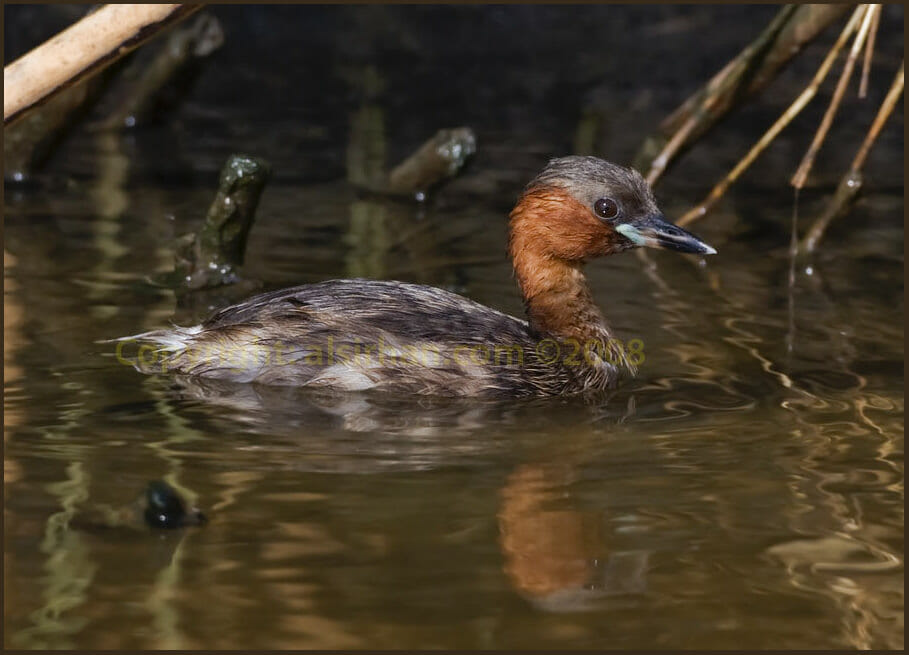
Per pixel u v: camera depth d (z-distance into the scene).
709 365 12.62
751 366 12.59
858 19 14.58
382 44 26.25
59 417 10.88
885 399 11.67
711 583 8.41
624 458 10.35
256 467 9.98
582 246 12.77
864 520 9.27
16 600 8.01
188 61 21.00
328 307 12.02
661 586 8.34
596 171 12.81
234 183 14.55
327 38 26.45
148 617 7.84
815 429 10.98
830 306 14.45
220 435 10.65
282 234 16.64
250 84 23.91
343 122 21.95
